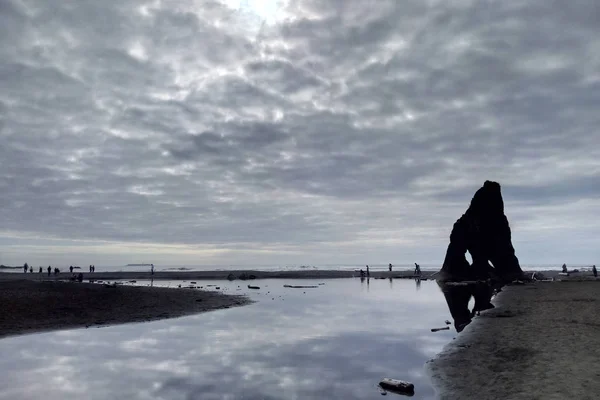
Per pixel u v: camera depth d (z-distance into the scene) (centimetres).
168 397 870
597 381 861
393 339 1546
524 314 1988
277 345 1434
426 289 4359
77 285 3781
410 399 850
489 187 5906
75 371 1084
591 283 4338
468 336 1514
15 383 973
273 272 9894
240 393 897
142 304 2600
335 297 3428
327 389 922
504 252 5659
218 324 1925
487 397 827
